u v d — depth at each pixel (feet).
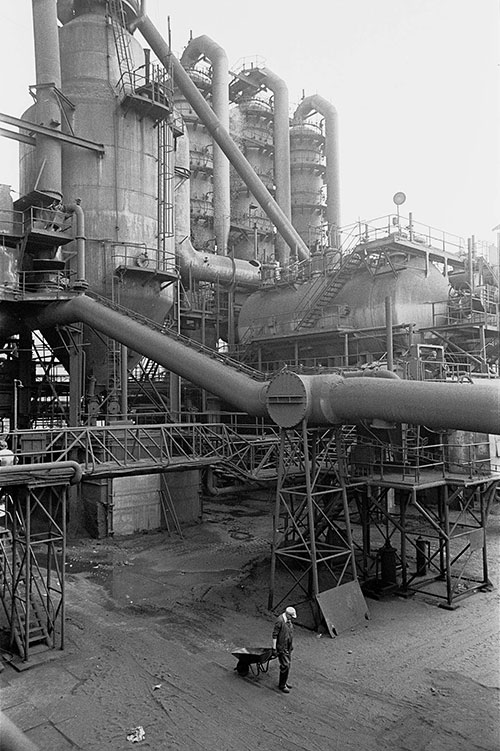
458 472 63.98
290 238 148.05
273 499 116.88
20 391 101.60
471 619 54.24
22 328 92.32
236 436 72.79
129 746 35.14
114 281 98.12
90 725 37.32
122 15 109.91
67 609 57.16
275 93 177.88
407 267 108.06
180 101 173.99
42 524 85.61
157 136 106.83
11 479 44.80
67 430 57.16
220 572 69.36
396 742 35.45
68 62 102.22
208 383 68.13
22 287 88.99
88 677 43.60
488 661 45.70
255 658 42.73
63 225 92.68
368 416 53.21
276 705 39.70
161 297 105.70
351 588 55.42
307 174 201.26
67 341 98.17
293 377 55.93
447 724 37.24
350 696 40.78
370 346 111.45
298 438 66.39
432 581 64.13
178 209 138.10
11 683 42.70
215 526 93.04
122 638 50.55
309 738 35.91
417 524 90.48
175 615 55.93
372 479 61.05
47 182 92.12
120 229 100.37
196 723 37.60
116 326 78.95
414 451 61.52
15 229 93.86
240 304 156.46
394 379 53.83
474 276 111.04
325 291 117.60
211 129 142.10
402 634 51.08
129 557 75.41
